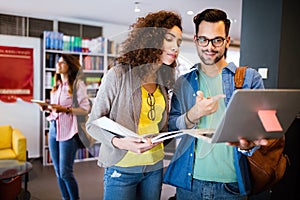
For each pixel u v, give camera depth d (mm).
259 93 906
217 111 1168
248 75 1289
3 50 4535
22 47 4668
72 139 2688
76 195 2891
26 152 3719
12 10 4383
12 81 4645
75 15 4676
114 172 1251
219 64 1283
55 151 2826
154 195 1333
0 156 3611
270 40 2650
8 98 4633
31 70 4766
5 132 4047
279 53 2580
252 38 2820
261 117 967
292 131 2602
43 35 4656
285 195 2600
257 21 2766
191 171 1363
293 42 2670
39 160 4777
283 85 2631
